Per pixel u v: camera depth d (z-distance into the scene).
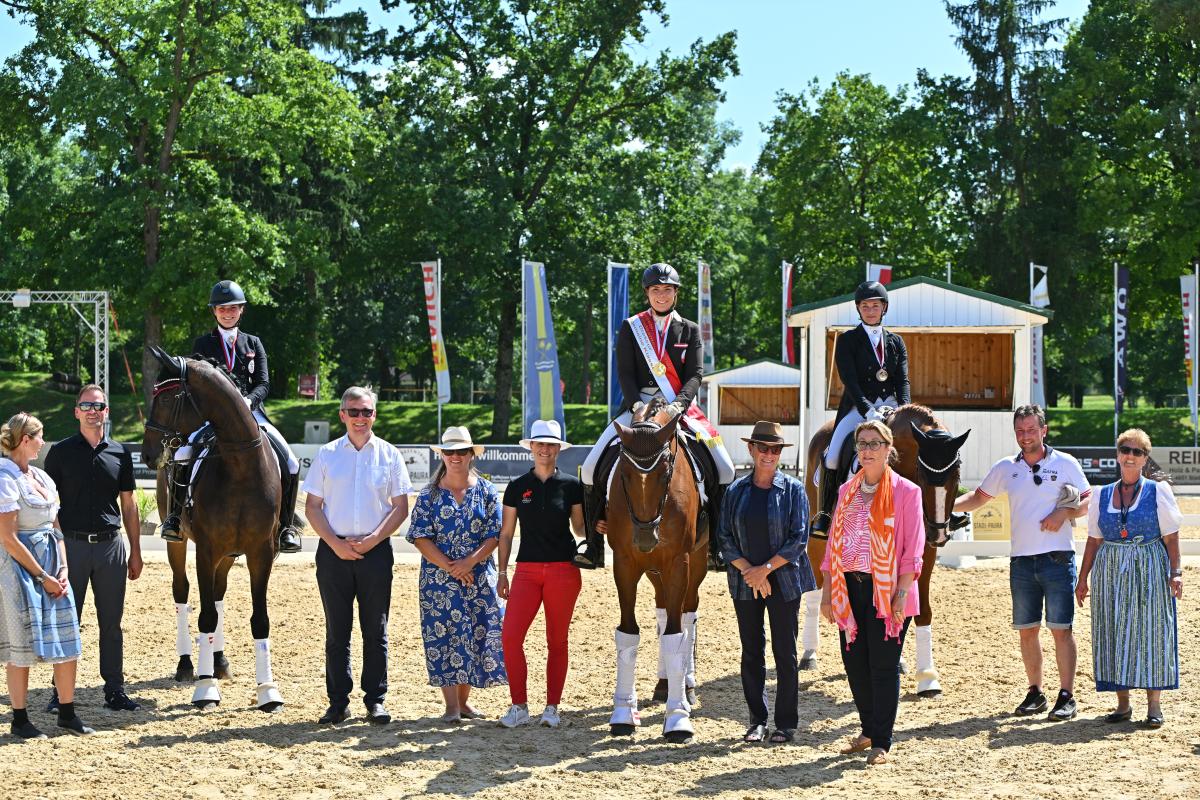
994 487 8.22
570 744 7.28
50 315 56.41
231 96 35.22
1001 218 41.56
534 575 7.81
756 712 7.36
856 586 6.88
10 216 36.62
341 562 7.83
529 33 41.19
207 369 8.14
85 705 8.26
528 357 30.02
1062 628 7.80
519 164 41.22
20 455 7.42
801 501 7.23
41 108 34.62
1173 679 7.35
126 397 43.91
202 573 8.30
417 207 39.12
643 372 8.27
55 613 7.35
